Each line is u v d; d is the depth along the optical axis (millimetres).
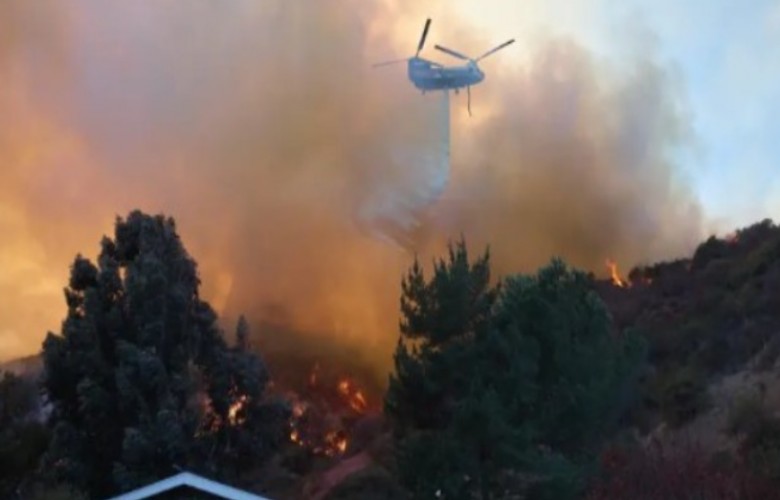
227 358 26953
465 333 23703
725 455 25344
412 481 22375
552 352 23875
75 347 26016
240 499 16422
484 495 22031
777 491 21906
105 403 25109
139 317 26078
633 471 23203
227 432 26422
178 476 16422
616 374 26609
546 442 23719
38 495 24141
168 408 24609
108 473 25172
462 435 22031
